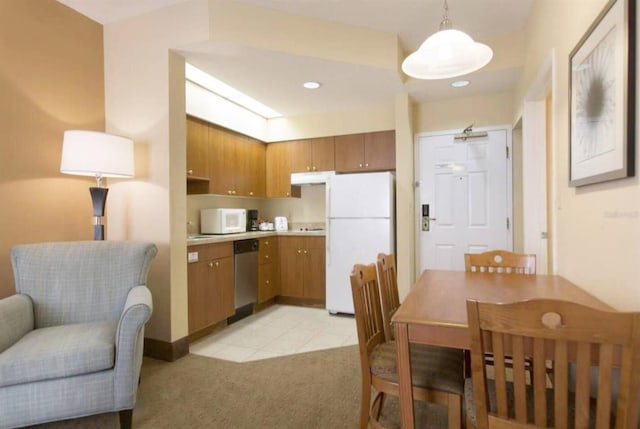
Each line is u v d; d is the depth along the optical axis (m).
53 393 1.65
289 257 4.35
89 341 1.75
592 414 1.16
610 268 1.41
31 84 2.48
